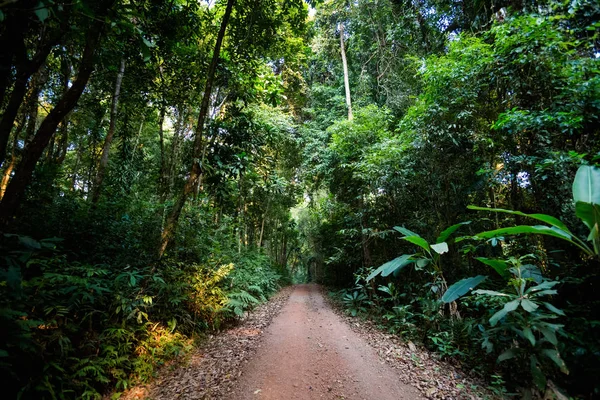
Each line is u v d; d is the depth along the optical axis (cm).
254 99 762
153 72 668
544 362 319
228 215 1098
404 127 717
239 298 702
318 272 2458
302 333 606
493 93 574
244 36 692
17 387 246
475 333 421
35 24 296
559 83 441
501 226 563
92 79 677
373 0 1015
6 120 261
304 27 725
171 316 480
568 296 421
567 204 441
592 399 297
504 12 607
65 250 432
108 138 646
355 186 951
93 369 300
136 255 511
